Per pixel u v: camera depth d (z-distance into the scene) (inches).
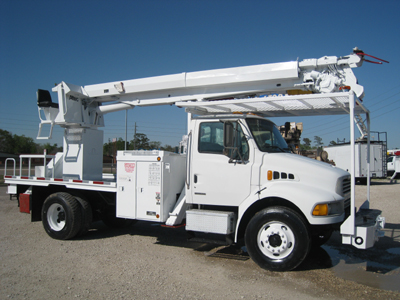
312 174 195.6
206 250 238.7
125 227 319.6
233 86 246.2
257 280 179.0
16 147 2689.5
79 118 295.4
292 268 187.2
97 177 303.9
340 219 188.4
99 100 301.6
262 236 194.4
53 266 200.8
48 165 313.1
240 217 204.5
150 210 232.5
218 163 215.0
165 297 156.7
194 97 260.5
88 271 192.1
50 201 269.4
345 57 209.6
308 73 220.5
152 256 222.7
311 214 182.2
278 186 194.7
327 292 163.6
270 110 234.2
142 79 277.9
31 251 233.0
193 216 215.3
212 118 223.0
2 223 331.0
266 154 207.3
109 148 1273.4
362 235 174.9
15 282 174.9
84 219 265.7
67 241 262.8
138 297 156.7
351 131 177.9
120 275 185.6
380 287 170.9
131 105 291.6
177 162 245.4
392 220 364.8
